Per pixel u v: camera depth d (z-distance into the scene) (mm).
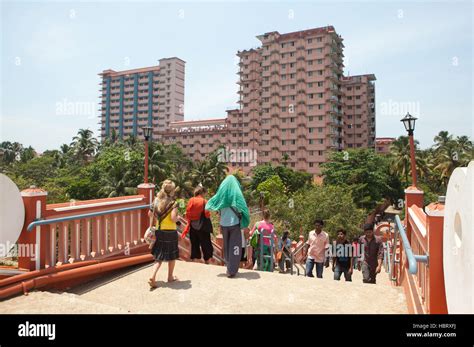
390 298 5090
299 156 79000
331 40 77000
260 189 49562
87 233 6012
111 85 137625
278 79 82375
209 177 59250
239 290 5375
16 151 85500
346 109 84000
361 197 46562
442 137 63062
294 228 27578
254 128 88312
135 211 7246
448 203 2803
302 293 5238
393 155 56312
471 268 2150
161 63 129000
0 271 5141
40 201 5223
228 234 6129
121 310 4367
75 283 5668
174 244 5680
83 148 75125
